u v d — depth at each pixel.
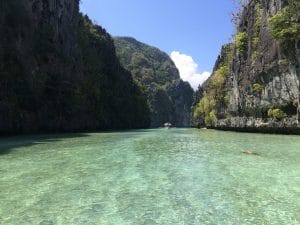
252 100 53.53
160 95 179.25
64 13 69.38
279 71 45.47
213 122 81.50
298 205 12.56
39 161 20.86
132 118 111.38
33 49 54.84
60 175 16.89
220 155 24.14
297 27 41.44
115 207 12.19
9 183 15.22
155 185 15.21
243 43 58.88
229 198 13.35
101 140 37.59
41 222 10.75
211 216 11.44
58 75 60.28
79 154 24.11
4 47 44.81
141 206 12.32
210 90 87.50
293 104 43.66
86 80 77.88
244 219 11.20
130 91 115.69
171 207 12.25
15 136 43.84
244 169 18.83
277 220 11.13
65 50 67.94
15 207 12.05
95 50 94.38
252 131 54.97
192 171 18.25
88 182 15.58
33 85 50.84
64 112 62.19
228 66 75.06
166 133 59.88
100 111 83.75
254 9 55.75
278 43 44.19
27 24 52.06
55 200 12.86
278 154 24.48
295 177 16.86
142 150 27.06
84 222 10.80
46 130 56.41
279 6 44.84
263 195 13.77
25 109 49.50
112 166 19.48
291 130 44.75
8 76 44.69
